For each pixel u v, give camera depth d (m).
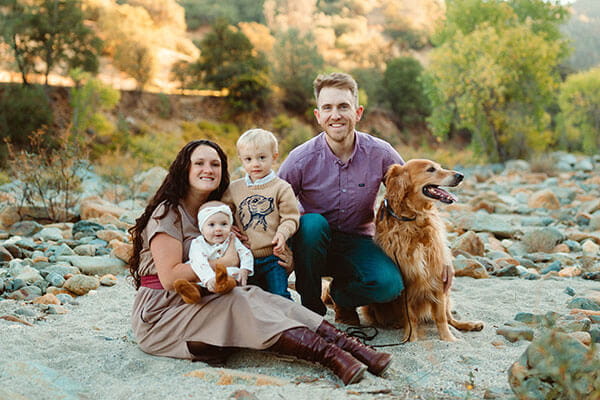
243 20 46.91
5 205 9.12
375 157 4.34
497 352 3.74
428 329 4.38
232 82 29.02
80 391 2.98
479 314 4.78
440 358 3.63
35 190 9.35
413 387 3.08
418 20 55.66
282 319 3.28
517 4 28.17
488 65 22.77
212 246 3.55
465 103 23.73
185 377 3.15
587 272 6.30
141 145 21.42
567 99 26.55
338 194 4.29
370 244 4.34
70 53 25.91
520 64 23.72
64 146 10.41
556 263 6.70
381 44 43.75
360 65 40.19
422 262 4.08
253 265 3.79
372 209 4.46
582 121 26.69
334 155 4.30
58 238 7.48
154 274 3.65
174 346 3.50
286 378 3.24
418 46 52.00
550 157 21.33
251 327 3.30
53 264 6.01
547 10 27.98
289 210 3.88
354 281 4.17
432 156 25.56
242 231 3.85
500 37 24.56
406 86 35.38
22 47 24.67
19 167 10.09
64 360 3.45
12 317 4.26
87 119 22.45
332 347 3.20
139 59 27.55
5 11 24.25
